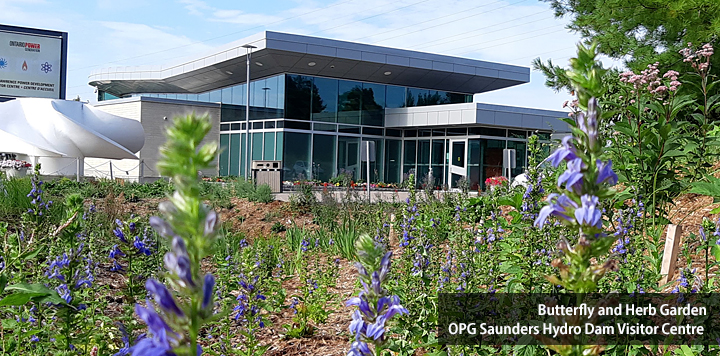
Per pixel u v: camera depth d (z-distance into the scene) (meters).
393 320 4.08
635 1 12.04
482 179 32.03
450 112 32.03
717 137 8.12
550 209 1.56
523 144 33.53
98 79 45.66
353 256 9.49
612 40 12.52
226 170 37.53
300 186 19.28
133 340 3.24
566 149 1.52
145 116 36.53
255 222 14.66
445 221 9.07
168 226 0.99
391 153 35.97
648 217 7.18
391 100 35.94
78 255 3.32
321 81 33.84
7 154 27.67
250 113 35.62
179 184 0.99
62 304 3.17
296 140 33.16
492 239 4.76
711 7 11.32
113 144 29.25
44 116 28.16
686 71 11.60
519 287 4.12
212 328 4.72
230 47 33.66
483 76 36.28
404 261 4.85
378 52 33.09
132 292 3.54
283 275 8.25
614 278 3.95
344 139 34.47
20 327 3.45
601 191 1.53
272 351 5.03
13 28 35.47
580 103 1.52
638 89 7.62
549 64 12.89
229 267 5.27
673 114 7.31
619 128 7.02
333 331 5.64
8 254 3.86
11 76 35.53
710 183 6.32
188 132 0.98
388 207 13.66
